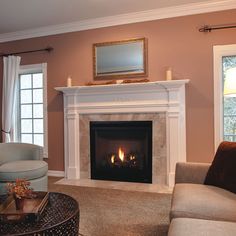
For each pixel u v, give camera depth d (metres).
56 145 4.25
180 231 1.26
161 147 3.63
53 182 3.82
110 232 2.18
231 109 3.45
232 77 2.72
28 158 3.31
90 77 4.03
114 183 3.74
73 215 1.65
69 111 4.05
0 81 4.61
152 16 3.64
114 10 3.55
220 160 2.10
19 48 4.45
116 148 3.95
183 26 3.53
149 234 2.14
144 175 3.75
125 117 3.80
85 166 4.04
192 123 3.51
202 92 3.47
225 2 3.30
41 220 1.58
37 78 4.52
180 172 2.27
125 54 3.81
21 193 1.69
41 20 3.88
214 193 1.82
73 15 3.71
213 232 1.24
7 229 1.47
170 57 3.60
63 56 4.17
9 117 4.41
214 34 3.41
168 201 2.94
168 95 3.53
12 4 3.29
